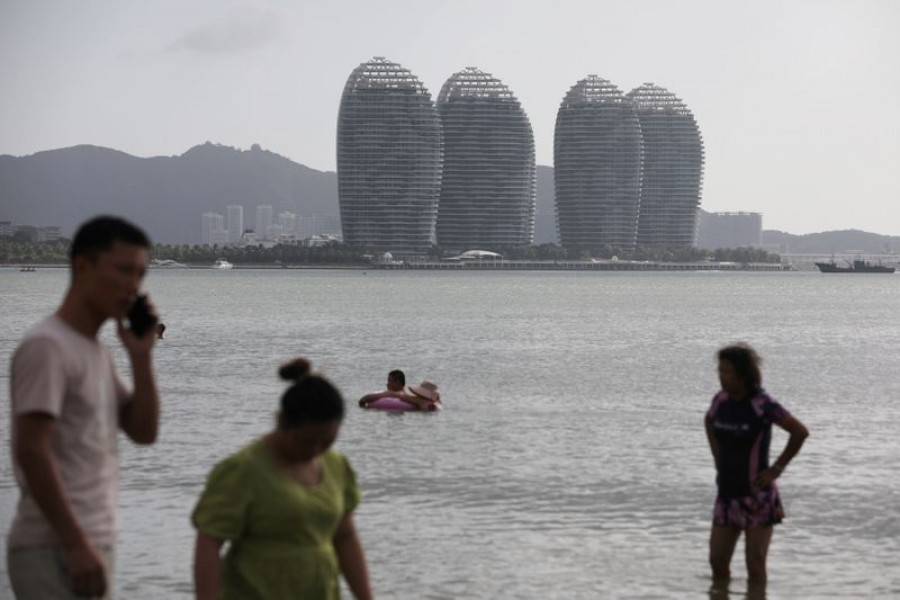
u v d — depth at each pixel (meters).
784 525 32.28
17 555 13.60
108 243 13.59
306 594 13.74
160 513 32.62
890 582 26.48
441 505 34.62
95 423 13.66
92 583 13.12
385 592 25.33
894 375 85.94
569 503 35.03
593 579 26.52
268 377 77.62
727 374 24.14
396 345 113.94
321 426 13.42
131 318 14.00
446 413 58.09
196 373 80.81
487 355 102.19
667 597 25.16
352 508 14.48
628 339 127.94
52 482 13.02
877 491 37.19
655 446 47.03
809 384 78.56
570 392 70.12
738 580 26.25
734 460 24.64
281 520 13.62
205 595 13.46
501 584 26.05
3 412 54.34
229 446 45.41
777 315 199.25
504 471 40.69
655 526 31.98
